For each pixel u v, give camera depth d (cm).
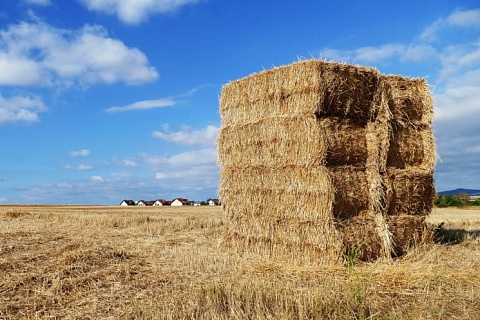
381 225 1085
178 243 1380
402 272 902
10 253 1134
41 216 2702
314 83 1043
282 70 1126
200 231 1748
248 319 633
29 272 927
